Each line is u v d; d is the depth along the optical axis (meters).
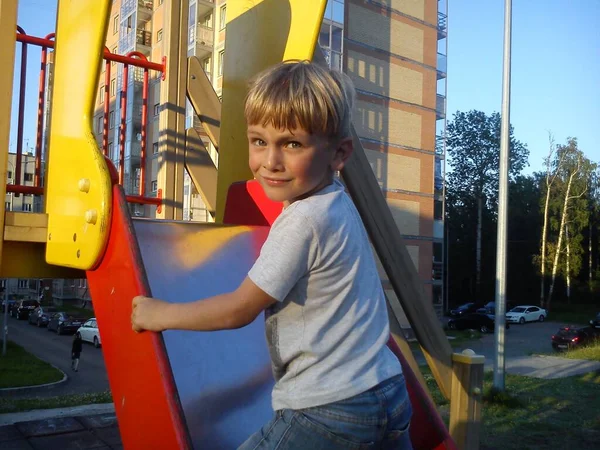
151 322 1.03
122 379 1.21
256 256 1.64
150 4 25.19
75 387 13.91
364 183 2.40
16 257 1.71
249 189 1.95
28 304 34.28
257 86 1.02
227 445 1.17
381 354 1.03
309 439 0.94
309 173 1.01
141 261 1.21
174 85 2.82
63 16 1.62
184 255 1.50
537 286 41.59
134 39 24.92
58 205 1.54
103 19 1.39
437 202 28.33
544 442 5.79
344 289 0.98
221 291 1.46
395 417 1.00
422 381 2.38
